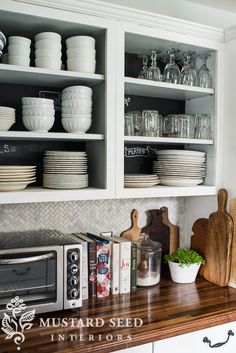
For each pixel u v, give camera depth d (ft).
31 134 4.37
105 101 4.74
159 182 5.46
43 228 5.43
